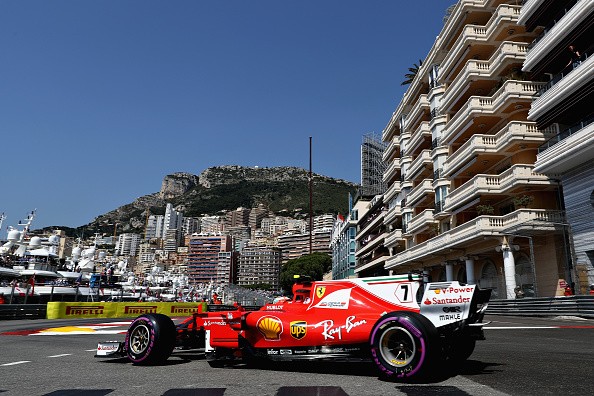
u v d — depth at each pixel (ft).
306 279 21.58
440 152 117.91
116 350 23.30
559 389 14.74
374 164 289.33
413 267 147.95
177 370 20.35
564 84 67.62
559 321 55.36
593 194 66.59
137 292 147.13
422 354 15.67
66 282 114.11
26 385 16.84
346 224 289.12
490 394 14.01
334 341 18.65
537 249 84.84
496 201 96.43
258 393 14.75
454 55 108.37
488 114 94.63
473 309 17.33
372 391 14.70
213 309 25.05
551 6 73.87
